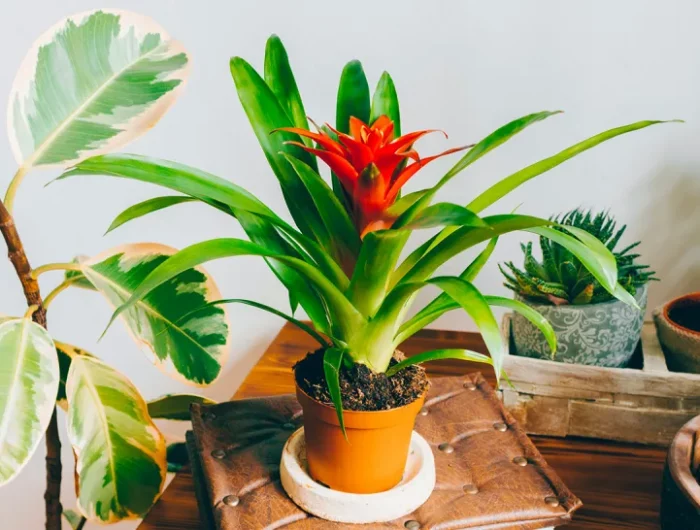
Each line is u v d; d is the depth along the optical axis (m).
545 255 0.77
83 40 0.69
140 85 0.70
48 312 1.15
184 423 1.23
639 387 0.75
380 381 0.56
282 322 1.12
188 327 0.79
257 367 0.96
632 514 0.68
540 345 0.78
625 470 0.74
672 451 0.58
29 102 0.67
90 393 0.72
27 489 1.22
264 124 0.56
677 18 0.89
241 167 1.05
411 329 0.59
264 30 0.98
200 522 0.69
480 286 1.06
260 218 0.57
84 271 0.73
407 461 0.61
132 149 1.05
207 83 1.01
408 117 0.99
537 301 0.77
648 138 0.95
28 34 1.02
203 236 1.09
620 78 0.93
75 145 0.67
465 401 0.74
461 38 0.94
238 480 0.61
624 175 0.98
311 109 1.01
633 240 1.01
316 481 0.58
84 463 0.70
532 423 0.79
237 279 1.10
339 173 0.51
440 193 1.02
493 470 0.62
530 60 0.94
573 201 1.00
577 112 0.96
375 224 0.52
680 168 0.96
